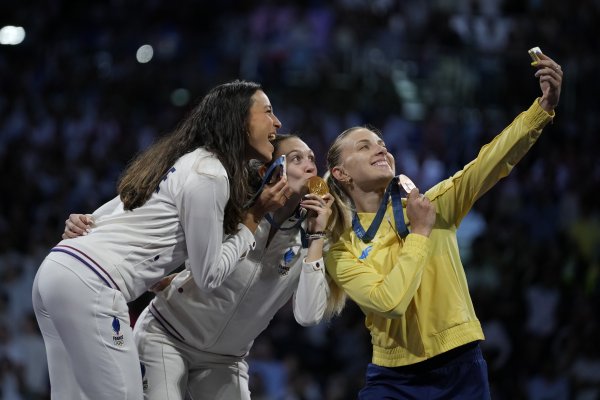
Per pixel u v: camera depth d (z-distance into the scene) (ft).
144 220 28.25
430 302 28.68
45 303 27.63
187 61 96.99
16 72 97.81
